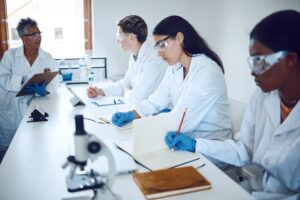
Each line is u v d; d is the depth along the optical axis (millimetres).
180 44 1633
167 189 999
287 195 1100
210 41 3291
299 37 967
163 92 1950
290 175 1097
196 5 3439
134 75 2551
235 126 2178
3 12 3135
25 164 1231
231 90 3045
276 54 981
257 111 1314
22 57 2676
